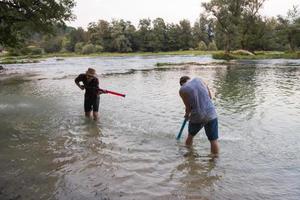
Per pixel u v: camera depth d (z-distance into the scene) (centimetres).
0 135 854
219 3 6344
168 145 759
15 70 3462
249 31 6831
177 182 566
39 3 3117
